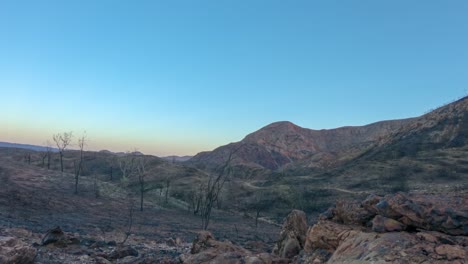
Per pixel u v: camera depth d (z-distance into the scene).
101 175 135.12
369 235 10.68
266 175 174.25
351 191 104.06
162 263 16.72
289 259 14.38
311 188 111.19
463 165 116.31
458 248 8.88
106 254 20.77
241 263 13.85
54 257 18.41
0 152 173.62
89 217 56.28
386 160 140.12
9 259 14.09
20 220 43.38
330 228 12.82
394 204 10.81
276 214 90.00
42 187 74.94
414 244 9.27
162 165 140.38
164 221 63.78
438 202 10.89
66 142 109.31
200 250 17.02
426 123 180.62
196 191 104.69
